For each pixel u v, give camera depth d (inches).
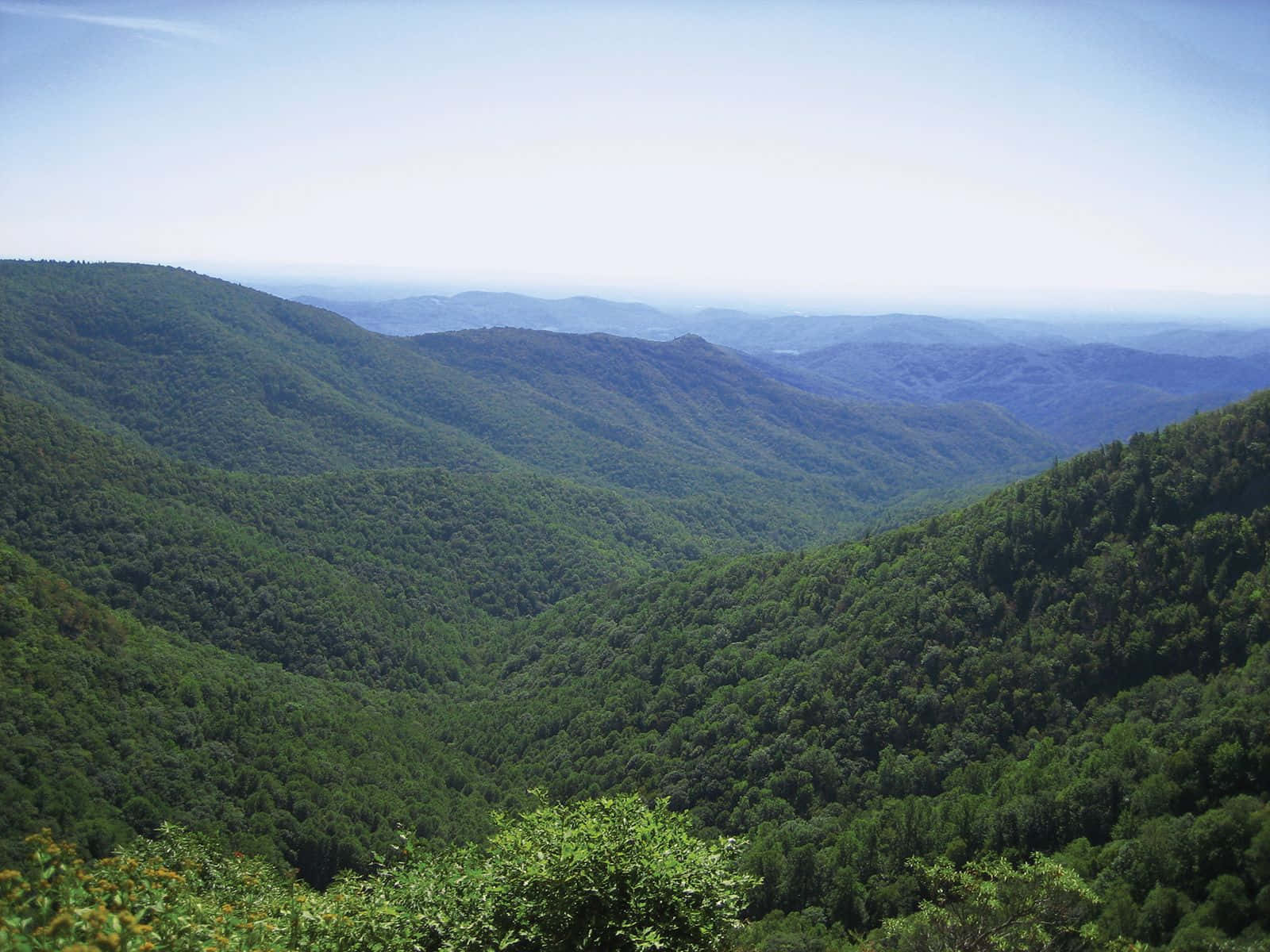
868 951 706.8
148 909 344.5
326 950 387.9
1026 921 610.9
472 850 481.1
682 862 438.6
